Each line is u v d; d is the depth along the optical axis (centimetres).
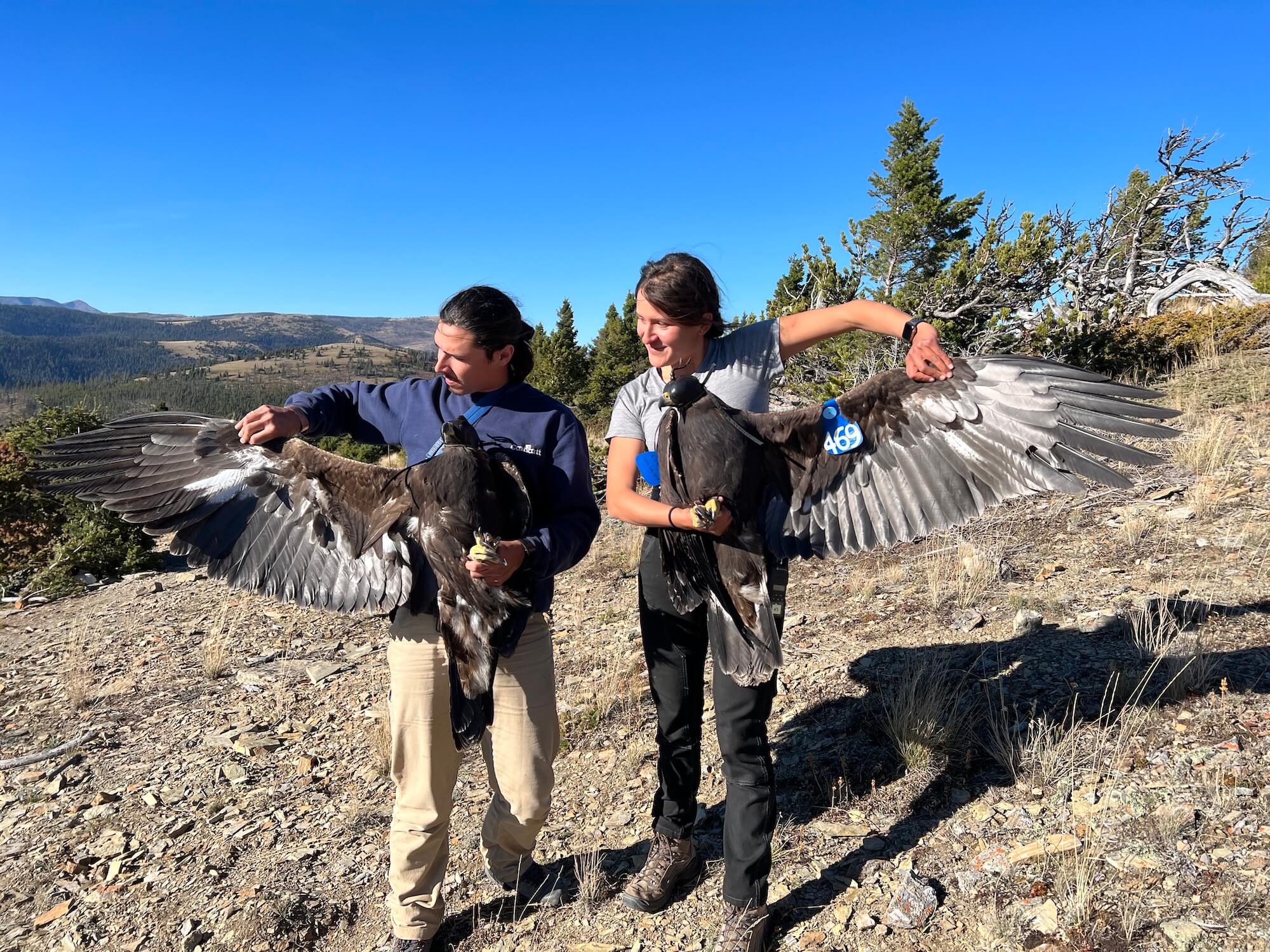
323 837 411
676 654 315
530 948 321
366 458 1870
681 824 327
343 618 783
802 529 284
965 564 594
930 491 271
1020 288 1290
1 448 1448
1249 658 395
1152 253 2166
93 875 404
